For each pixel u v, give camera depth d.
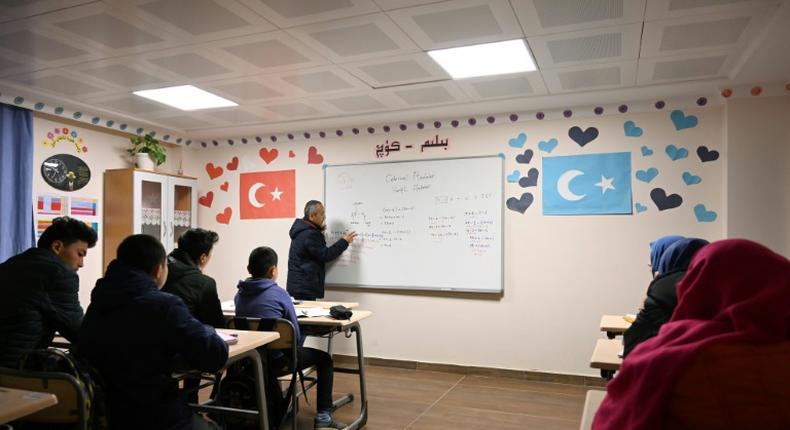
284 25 2.76
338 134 5.31
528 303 4.56
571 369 4.41
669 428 0.91
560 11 2.60
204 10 2.57
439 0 2.48
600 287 4.36
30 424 1.74
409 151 5.02
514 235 4.63
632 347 1.54
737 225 3.79
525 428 3.38
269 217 5.59
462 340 4.76
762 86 3.78
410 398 4.02
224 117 4.88
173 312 1.91
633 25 2.77
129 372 1.86
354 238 5.16
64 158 4.71
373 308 5.09
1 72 3.54
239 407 2.89
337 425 3.27
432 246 4.88
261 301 3.03
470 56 3.26
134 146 5.34
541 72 3.57
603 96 4.15
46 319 2.33
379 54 3.21
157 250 2.02
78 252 2.56
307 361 3.27
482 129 4.76
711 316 1.00
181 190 5.63
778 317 0.90
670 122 4.21
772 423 0.83
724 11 2.60
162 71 3.53
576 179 4.45
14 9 2.55
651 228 4.23
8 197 4.11
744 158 3.81
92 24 2.74
